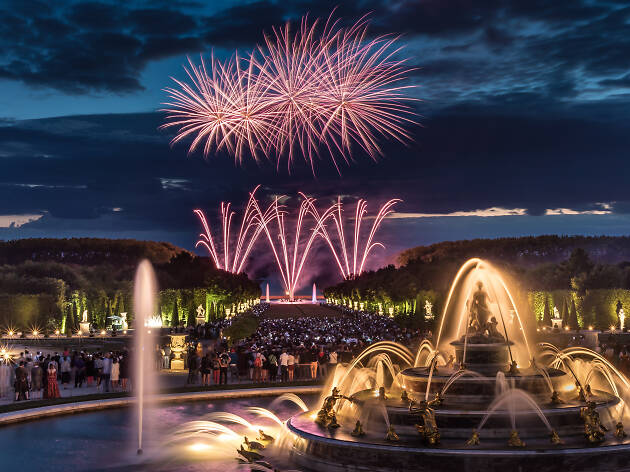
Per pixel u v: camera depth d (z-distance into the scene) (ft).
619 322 385.70
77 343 355.15
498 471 78.33
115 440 106.63
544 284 528.63
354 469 83.35
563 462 78.48
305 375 179.63
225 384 163.02
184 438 107.86
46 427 116.37
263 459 93.20
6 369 147.43
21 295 422.82
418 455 80.43
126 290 552.00
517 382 94.68
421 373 103.24
